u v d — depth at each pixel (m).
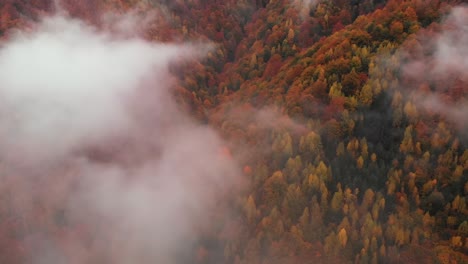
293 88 121.62
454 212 86.88
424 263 80.38
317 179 93.19
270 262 87.00
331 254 83.81
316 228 88.25
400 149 98.12
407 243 83.00
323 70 117.75
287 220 90.94
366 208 88.69
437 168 93.00
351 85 113.50
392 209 89.31
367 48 121.62
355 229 85.88
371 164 96.06
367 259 80.38
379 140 102.88
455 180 90.56
